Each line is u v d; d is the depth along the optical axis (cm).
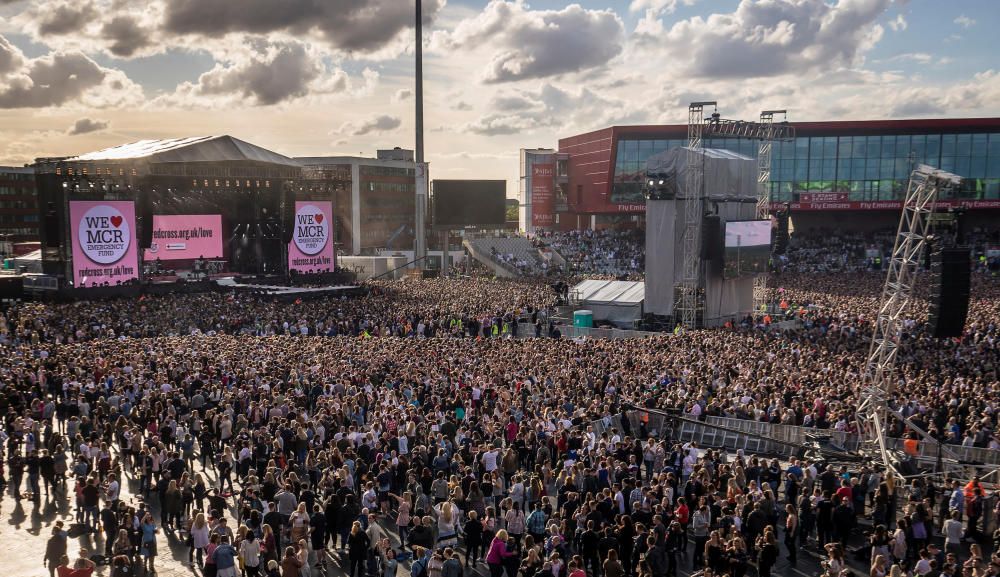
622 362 3388
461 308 5300
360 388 2867
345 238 11075
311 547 1855
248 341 3888
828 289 7275
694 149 5528
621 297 6212
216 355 3384
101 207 5959
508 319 5234
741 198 6059
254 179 7112
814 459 2383
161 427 2473
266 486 1984
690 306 5531
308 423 2428
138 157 6581
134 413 2572
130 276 6169
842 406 2684
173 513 2047
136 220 6200
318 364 3200
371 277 8606
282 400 2619
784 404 2808
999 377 3253
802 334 4338
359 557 1742
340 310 5291
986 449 2347
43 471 2283
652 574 1557
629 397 2825
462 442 2320
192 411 2594
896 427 2634
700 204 5547
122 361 3142
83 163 6006
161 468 2255
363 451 2206
